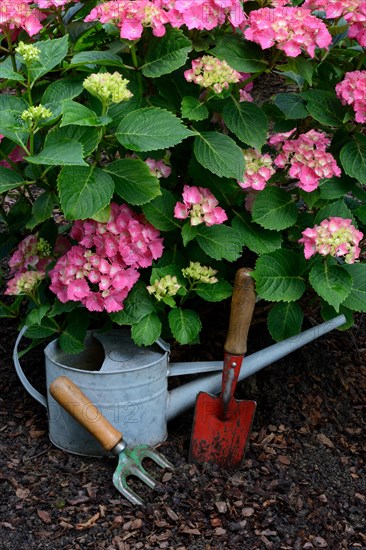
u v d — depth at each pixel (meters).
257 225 2.10
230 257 2.03
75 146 1.75
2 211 2.38
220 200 2.15
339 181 2.16
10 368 2.43
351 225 2.01
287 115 2.15
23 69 2.12
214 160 1.94
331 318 2.22
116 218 1.98
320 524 1.90
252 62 1.99
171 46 1.93
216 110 2.06
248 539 1.84
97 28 2.22
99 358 2.14
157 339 2.04
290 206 2.09
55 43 1.95
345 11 2.02
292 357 2.45
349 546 1.85
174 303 1.99
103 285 1.93
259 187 2.01
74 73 2.16
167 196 2.02
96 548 1.81
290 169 2.05
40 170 1.98
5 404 2.29
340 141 2.19
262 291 2.00
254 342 2.45
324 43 1.94
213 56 2.04
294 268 2.06
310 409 2.31
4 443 2.13
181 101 2.04
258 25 1.88
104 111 1.85
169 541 1.83
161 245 2.01
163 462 2.03
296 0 2.21
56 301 2.04
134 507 1.91
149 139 1.83
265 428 2.23
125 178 1.91
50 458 2.07
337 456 2.15
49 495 1.95
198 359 2.40
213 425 2.04
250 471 2.06
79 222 2.04
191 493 1.95
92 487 1.97
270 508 1.93
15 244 2.37
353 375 2.46
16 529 1.85
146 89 2.12
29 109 1.80
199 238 2.03
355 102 2.02
